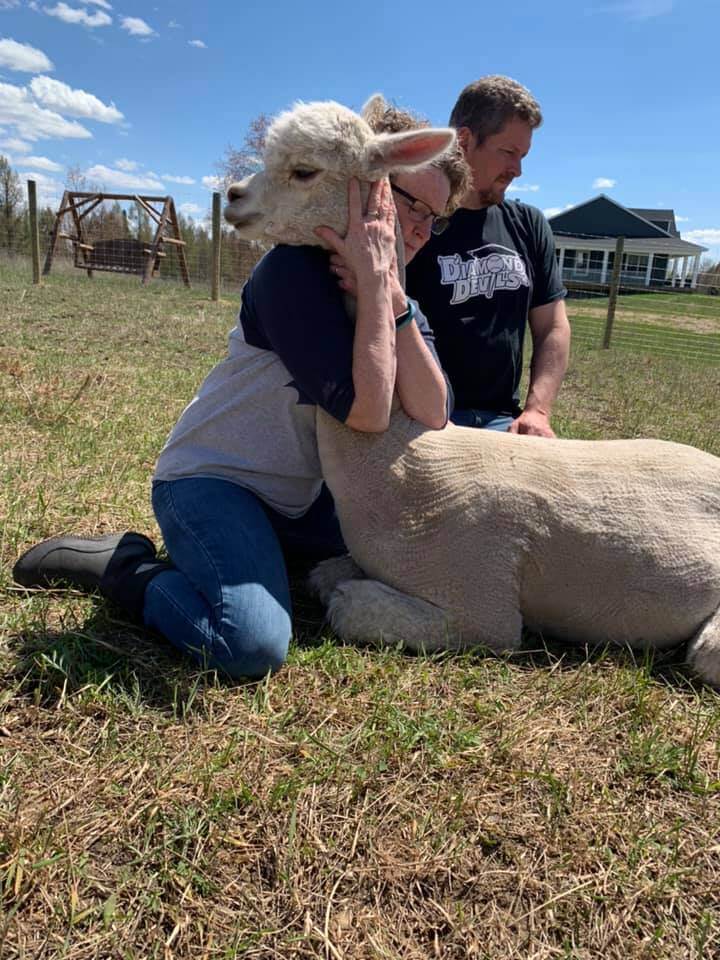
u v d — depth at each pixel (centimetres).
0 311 1020
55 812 165
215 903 150
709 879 166
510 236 342
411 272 328
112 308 1195
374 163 210
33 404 478
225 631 211
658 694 225
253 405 245
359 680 217
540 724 209
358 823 169
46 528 301
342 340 220
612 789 189
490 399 348
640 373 1024
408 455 238
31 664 211
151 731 191
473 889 159
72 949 139
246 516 236
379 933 147
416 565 237
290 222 214
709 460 258
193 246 2356
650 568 238
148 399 543
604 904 157
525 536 236
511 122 312
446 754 191
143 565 233
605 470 246
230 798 171
